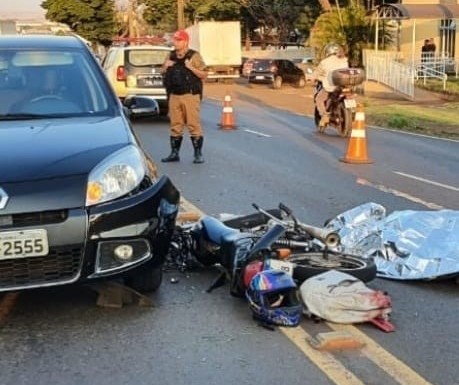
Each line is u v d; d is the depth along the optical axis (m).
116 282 5.17
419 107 22.91
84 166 4.66
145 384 3.95
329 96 15.57
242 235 5.43
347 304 4.71
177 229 6.05
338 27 33.97
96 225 4.54
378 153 13.20
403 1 37.78
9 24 32.44
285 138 15.17
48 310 5.00
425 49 35.41
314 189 9.44
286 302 4.77
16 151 4.74
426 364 4.20
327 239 5.41
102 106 5.72
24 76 5.88
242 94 31.80
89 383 3.97
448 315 4.98
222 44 42.91
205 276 5.73
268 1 58.38
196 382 3.97
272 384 3.94
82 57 6.16
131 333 4.62
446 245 5.84
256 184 9.74
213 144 14.11
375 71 28.59
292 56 53.69
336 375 4.03
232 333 4.62
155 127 16.86
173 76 11.38
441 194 9.27
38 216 4.45
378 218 6.59
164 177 5.18
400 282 5.65
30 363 4.22
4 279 4.42
